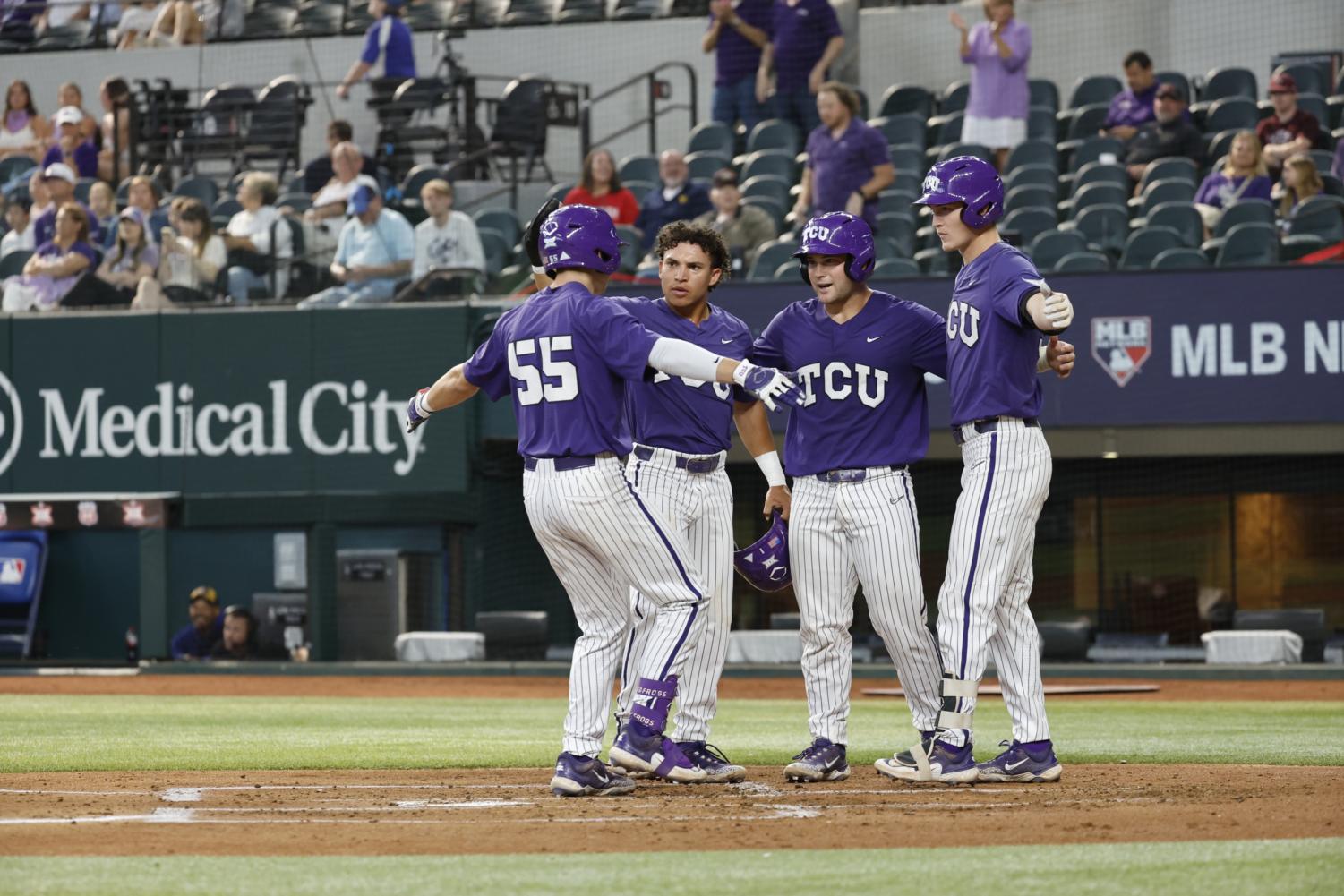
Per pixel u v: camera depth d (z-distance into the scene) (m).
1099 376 47.94
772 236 52.38
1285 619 48.25
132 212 55.69
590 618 19.12
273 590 52.84
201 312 53.38
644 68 66.62
